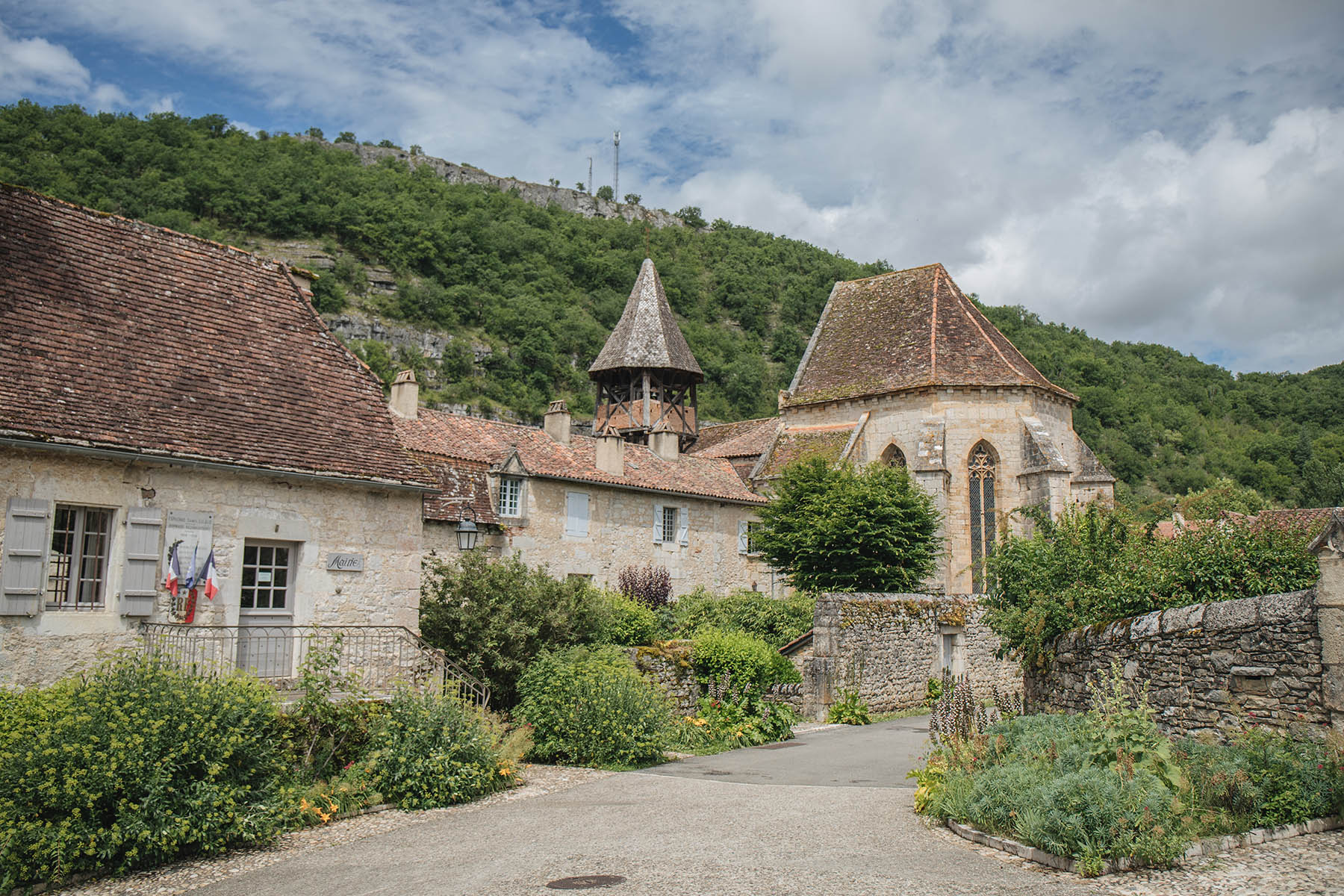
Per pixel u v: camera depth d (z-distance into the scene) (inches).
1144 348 4320.9
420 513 620.4
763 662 737.0
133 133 4124.0
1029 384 1264.8
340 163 4820.4
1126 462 3065.9
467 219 4466.0
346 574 577.3
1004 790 351.9
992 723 475.8
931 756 446.3
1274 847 318.3
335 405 618.8
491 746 490.9
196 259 627.2
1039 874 299.3
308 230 4237.2
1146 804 311.4
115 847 344.8
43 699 384.8
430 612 628.7
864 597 864.9
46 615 459.5
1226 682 401.7
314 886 321.7
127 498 491.5
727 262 4488.2
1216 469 3211.1
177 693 390.9
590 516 1138.0
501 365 3806.6
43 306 517.0
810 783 497.4
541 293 4170.8
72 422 473.4
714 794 460.4
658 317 1739.7
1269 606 384.8
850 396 1354.6
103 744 358.9
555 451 1171.3
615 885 297.0
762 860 322.0
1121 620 480.1
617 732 565.0
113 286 561.0
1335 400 3740.2
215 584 512.7
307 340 647.8
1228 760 353.7
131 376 524.1
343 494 581.3
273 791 402.3
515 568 668.7
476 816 424.2
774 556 1104.8
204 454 511.2
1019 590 603.8
